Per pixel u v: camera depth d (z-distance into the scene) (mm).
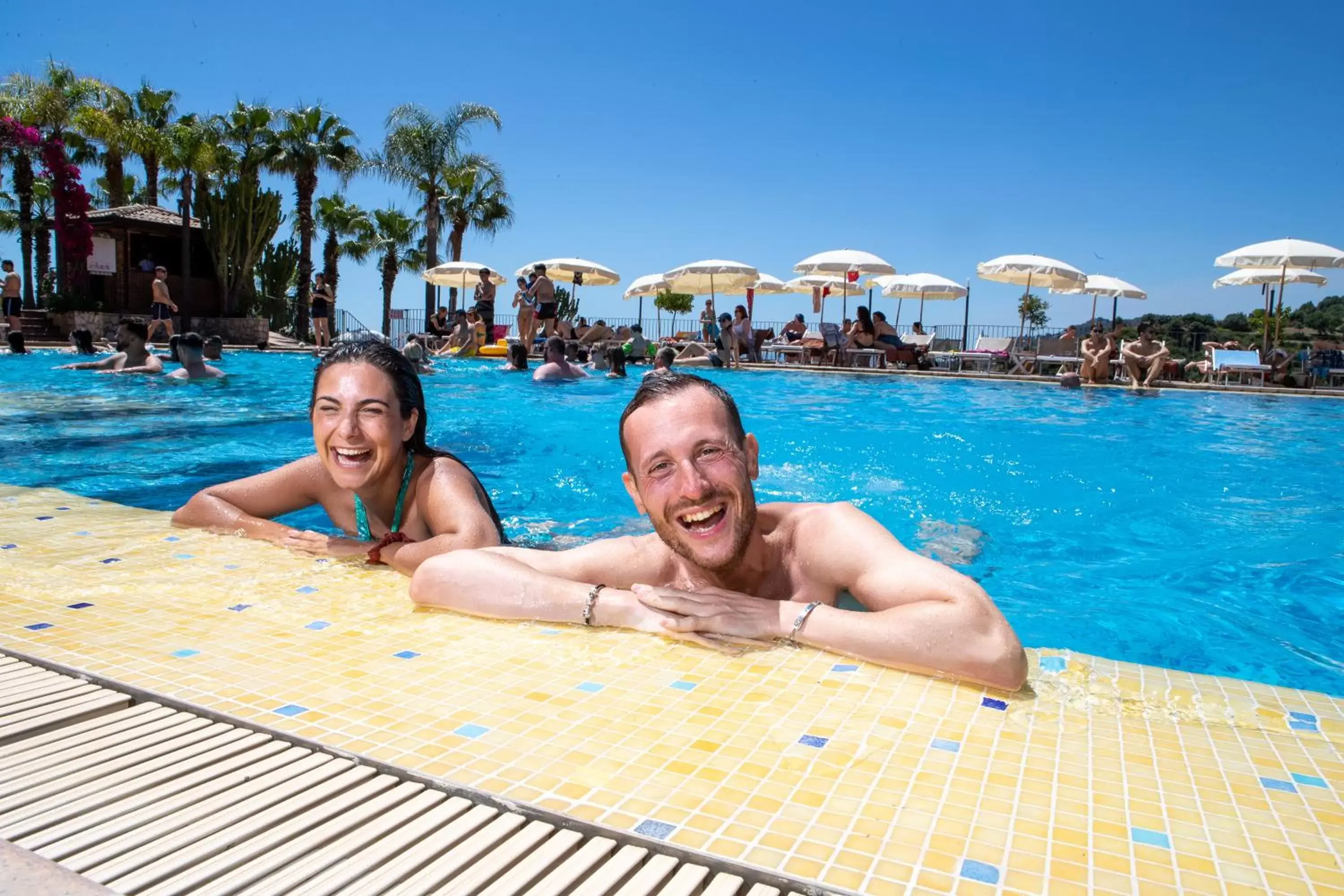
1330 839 1280
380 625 2232
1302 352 19156
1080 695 1827
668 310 50125
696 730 1609
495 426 7812
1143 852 1232
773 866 1173
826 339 20406
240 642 2066
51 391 9945
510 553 2551
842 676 1901
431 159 32656
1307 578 3518
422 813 1315
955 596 1951
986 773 1465
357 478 2916
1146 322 15086
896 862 1190
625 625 2217
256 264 31984
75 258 25281
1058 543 4109
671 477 2074
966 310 24516
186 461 5879
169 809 1290
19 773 1391
